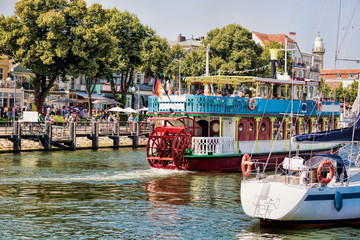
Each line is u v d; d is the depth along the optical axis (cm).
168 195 2950
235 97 3847
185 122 3803
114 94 7969
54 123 5941
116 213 2531
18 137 4931
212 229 2262
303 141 2311
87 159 4575
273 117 4100
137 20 7869
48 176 3519
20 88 8075
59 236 2152
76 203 2728
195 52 8375
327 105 4556
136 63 7956
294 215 2169
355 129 2416
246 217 2462
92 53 6419
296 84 4250
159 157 3788
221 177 3538
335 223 2303
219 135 3816
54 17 5934
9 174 3569
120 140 6197
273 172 3919
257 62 8619
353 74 11562
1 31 6088
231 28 8681
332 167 2244
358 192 2317
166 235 2177
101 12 6538
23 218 2412
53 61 6012
